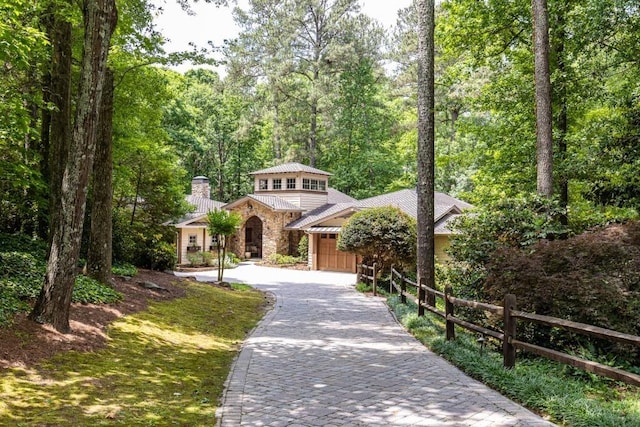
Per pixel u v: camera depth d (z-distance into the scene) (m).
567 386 5.28
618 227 7.80
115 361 6.38
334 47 36.03
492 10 14.58
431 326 9.28
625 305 6.39
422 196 10.97
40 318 6.73
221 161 43.22
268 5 36.66
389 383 5.74
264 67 36.97
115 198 17.66
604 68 13.59
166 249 17.38
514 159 15.34
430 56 10.90
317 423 4.40
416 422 4.38
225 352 7.80
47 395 4.92
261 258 34.78
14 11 7.50
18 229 14.67
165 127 34.38
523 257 7.33
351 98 38.59
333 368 6.55
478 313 8.77
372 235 17.34
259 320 11.27
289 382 5.84
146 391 5.38
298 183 32.03
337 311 12.61
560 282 6.62
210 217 18.27
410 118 38.34
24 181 9.95
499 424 4.30
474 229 9.85
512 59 15.34
